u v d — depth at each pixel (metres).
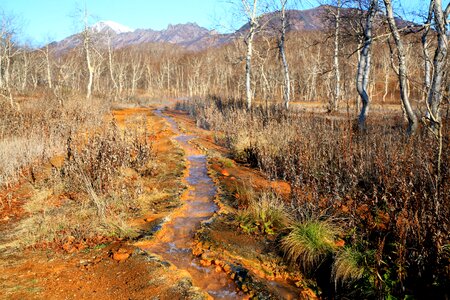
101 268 5.00
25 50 48.59
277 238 5.85
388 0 9.88
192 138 16.06
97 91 47.38
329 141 9.48
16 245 5.71
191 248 5.70
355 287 4.37
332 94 25.22
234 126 14.80
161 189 8.64
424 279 4.24
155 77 86.81
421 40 12.02
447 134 6.45
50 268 4.99
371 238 5.41
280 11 23.33
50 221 6.50
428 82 11.48
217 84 67.50
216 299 4.34
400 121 14.48
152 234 6.10
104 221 6.44
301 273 5.05
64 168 9.03
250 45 22.80
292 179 7.86
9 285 4.51
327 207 6.60
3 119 14.95
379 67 56.00
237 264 5.09
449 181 5.14
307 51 57.75
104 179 8.39
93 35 38.09
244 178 9.66
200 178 9.77
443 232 4.41
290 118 14.95
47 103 21.41
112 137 11.37
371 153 8.33
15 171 9.54
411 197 5.36
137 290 4.40
